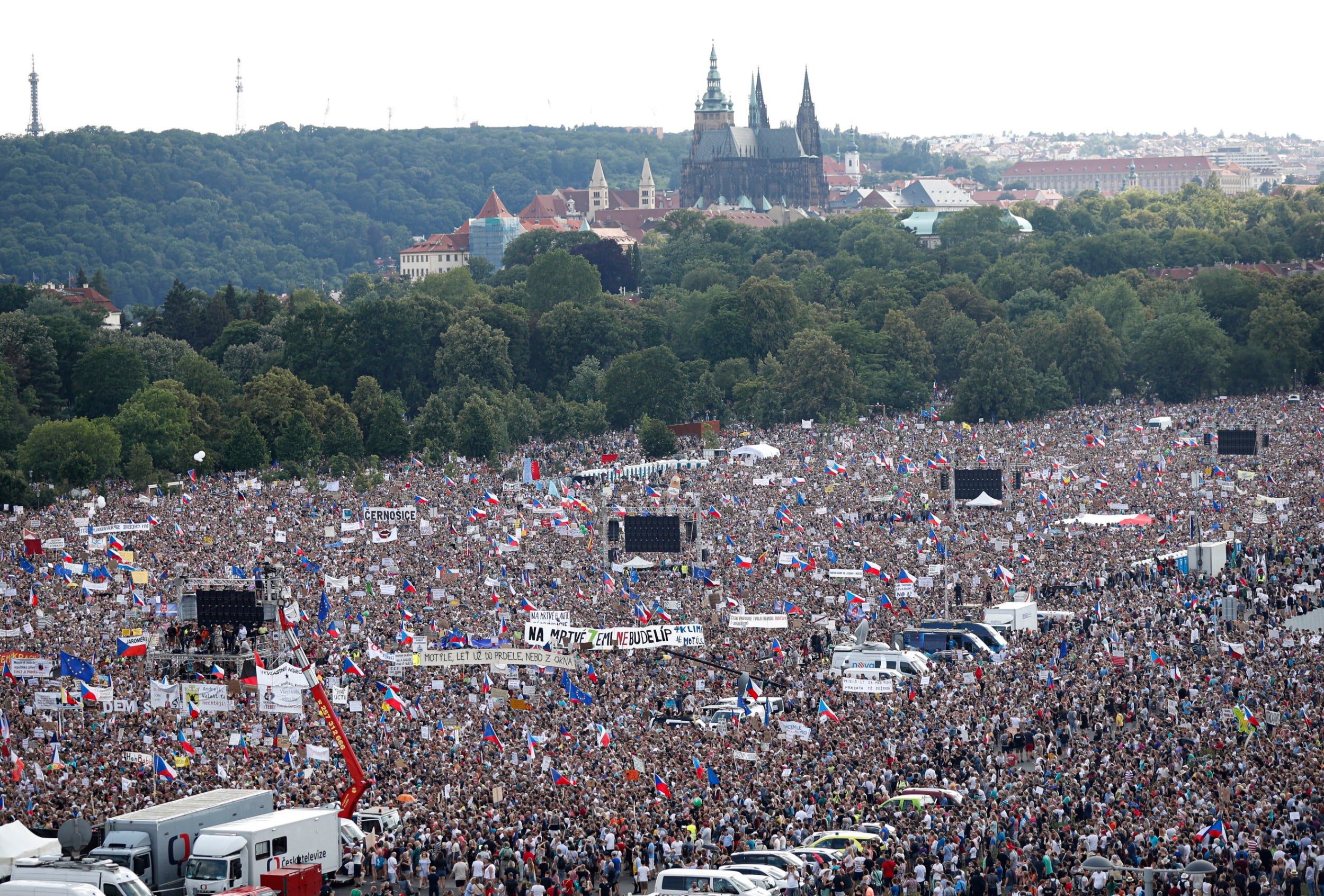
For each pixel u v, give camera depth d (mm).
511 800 135500
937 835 120688
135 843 112438
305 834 116250
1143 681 177875
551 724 163000
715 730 158500
